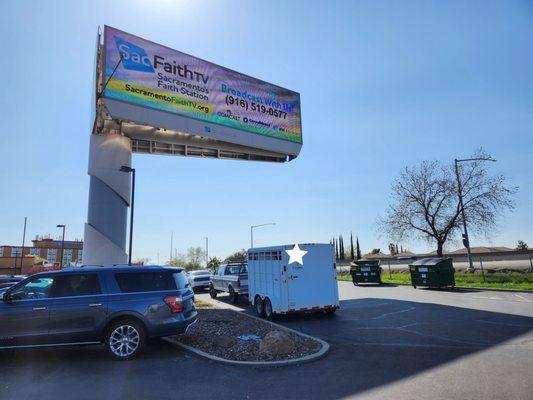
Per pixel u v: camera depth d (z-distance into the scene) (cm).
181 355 799
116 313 766
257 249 1462
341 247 10144
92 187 1753
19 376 655
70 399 541
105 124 1828
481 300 1582
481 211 3019
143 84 1778
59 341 744
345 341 911
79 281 782
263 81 2339
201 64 2034
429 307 1430
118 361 754
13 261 6072
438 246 3178
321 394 548
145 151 2170
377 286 2567
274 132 2336
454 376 604
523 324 1031
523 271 2708
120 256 1733
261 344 787
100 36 1834
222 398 543
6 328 732
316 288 1306
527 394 512
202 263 8075
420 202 3184
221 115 2080
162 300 796
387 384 579
